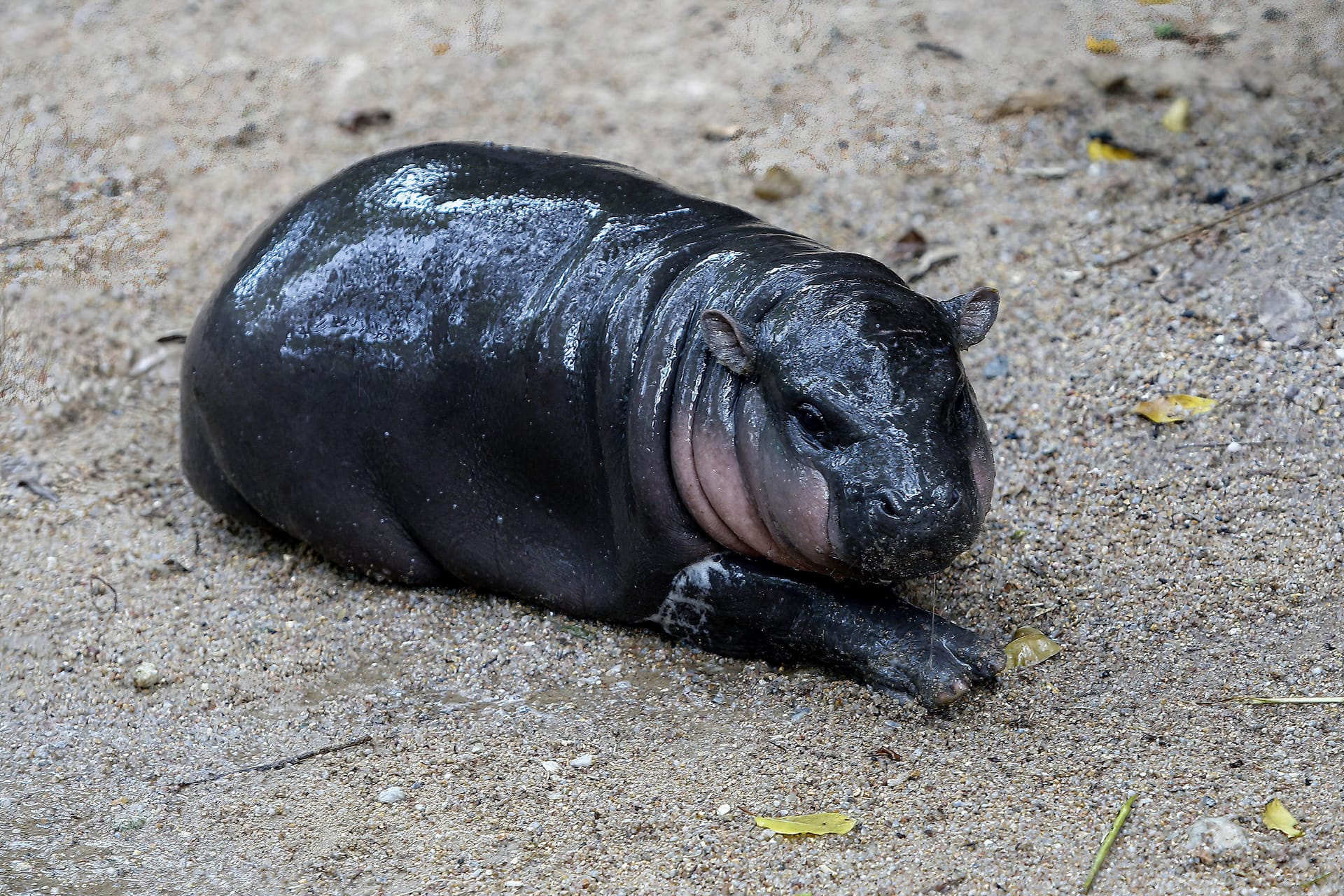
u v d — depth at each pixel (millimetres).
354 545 19141
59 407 23828
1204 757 14023
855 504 14297
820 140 27766
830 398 14586
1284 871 12305
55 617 18875
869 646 15797
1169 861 12602
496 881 13469
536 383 17188
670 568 16828
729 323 15336
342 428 18531
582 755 15523
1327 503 17922
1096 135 26141
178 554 20312
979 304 16266
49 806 15484
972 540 14422
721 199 26484
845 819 13664
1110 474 19109
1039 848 12969
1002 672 16031
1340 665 15328
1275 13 28594
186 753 16406
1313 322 20188
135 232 27406
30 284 26000
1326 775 13469
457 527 18469
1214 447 19062
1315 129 24906
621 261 17234
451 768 15484
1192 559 17578
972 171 26125
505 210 18125
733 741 15430
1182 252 22531
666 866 13438
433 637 18297
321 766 15844
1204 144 25266
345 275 18438
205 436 19859
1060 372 20938
